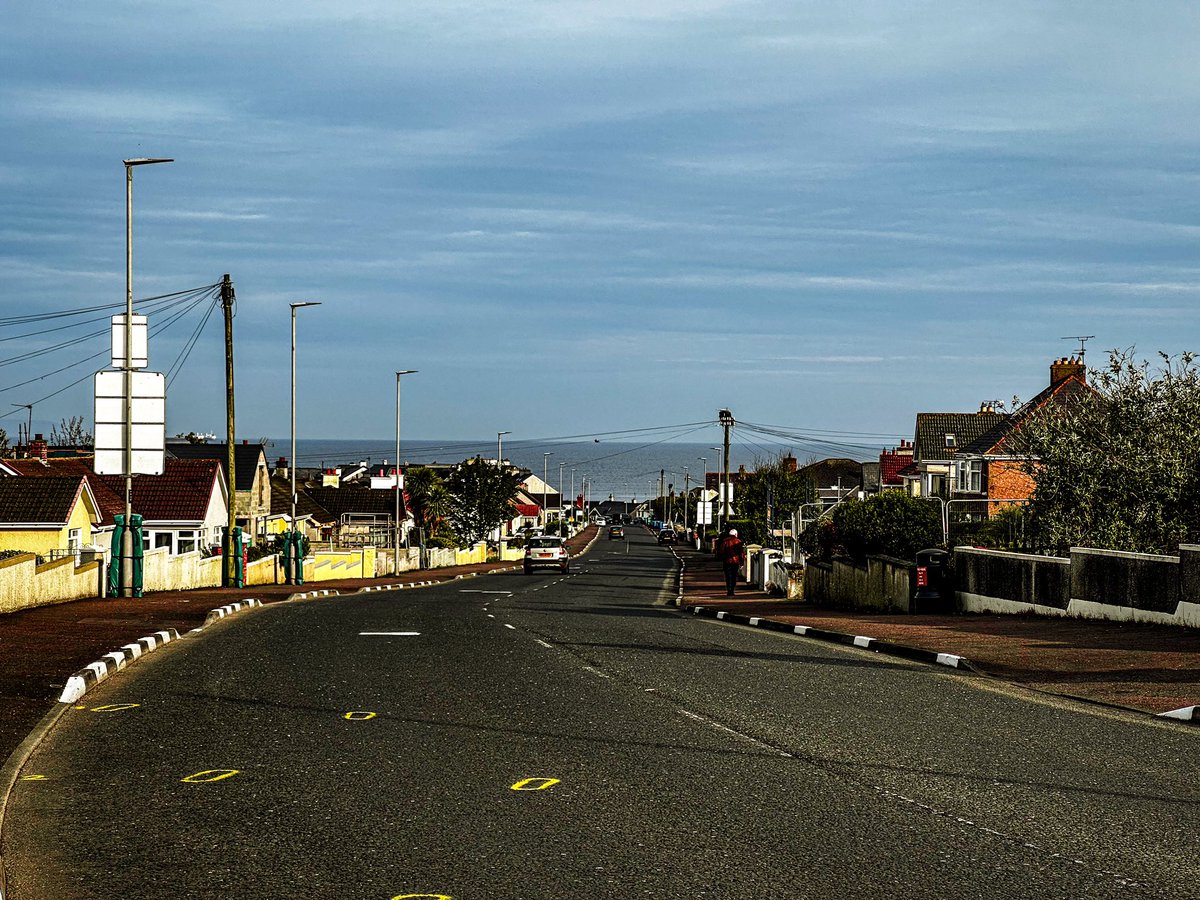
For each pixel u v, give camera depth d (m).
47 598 25.34
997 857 6.89
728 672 15.14
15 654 15.56
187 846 7.09
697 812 7.90
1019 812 7.92
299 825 7.55
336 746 10.06
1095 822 7.67
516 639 19.30
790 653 17.88
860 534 44.88
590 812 7.89
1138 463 29.36
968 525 46.84
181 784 8.68
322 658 16.25
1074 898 6.16
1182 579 18.84
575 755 9.73
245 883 6.39
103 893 6.24
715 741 10.36
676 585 50.66
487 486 101.00
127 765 9.31
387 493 95.31
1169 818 7.79
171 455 70.56
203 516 57.88
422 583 50.28
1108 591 20.81
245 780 8.80
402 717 11.49
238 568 40.09
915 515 44.34
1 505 45.06
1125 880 6.46
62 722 11.15
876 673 15.40
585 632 21.00
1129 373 31.08
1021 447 32.81
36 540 44.47
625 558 92.75
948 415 75.81
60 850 7.02
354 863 6.74
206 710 11.84
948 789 8.58
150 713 11.66
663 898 6.15
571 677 14.44
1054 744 10.35
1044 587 22.94
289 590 38.38
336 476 115.62
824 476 135.25
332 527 90.31
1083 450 30.77
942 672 15.71
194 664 15.50
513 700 12.57
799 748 10.08
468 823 7.60
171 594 31.62
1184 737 10.79
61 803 8.12
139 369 29.61
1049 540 30.75
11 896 6.20
